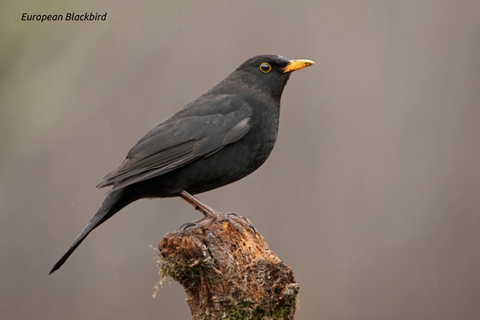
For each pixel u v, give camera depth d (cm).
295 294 793
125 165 1020
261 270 805
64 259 998
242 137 1059
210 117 1060
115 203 1037
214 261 815
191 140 1038
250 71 1141
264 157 1106
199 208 1044
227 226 848
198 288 832
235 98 1097
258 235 886
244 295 801
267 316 798
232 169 1068
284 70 1135
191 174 1041
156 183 1040
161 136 1048
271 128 1104
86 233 1008
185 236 834
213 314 810
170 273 840
